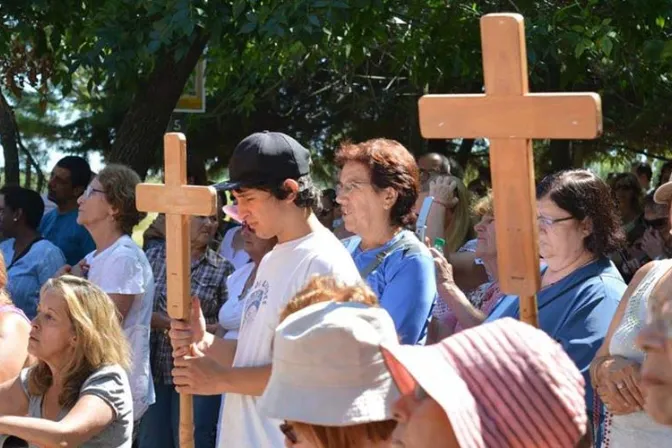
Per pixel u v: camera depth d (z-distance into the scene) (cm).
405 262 477
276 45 1012
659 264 376
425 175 753
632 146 1622
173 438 732
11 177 1256
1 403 518
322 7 807
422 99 327
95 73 866
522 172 316
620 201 986
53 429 481
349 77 1509
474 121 320
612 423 376
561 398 202
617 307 396
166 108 991
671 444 361
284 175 439
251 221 448
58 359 502
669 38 988
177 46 835
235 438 441
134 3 843
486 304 563
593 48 899
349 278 432
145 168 1002
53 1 924
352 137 1725
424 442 211
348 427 287
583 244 435
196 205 432
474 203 804
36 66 1060
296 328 293
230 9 816
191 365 429
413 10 998
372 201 489
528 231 318
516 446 199
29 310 775
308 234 445
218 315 738
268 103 1686
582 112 302
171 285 441
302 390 288
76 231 854
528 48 870
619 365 360
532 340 208
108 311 510
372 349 288
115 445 502
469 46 1014
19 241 805
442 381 201
